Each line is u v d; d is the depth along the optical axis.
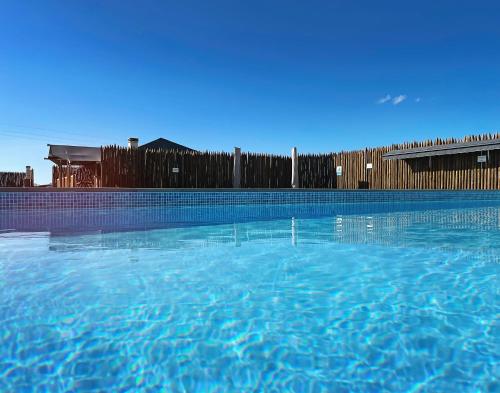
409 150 11.56
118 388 1.14
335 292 2.07
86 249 3.33
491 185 10.04
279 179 13.16
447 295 2.00
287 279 2.34
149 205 7.43
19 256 3.01
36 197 6.54
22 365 1.26
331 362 1.30
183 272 2.51
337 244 3.62
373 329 1.56
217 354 1.35
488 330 1.54
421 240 3.85
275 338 1.48
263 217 6.16
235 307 1.83
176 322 1.64
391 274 2.46
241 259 2.93
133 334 1.51
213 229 4.70
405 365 1.27
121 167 10.84
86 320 1.65
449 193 9.90
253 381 1.18
